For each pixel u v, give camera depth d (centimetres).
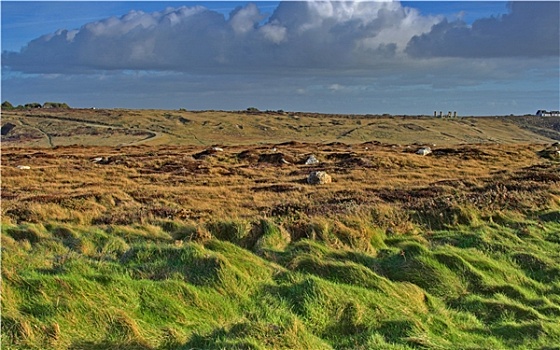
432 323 618
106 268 718
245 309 632
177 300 616
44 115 12725
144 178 2391
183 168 2797
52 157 3428
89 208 1384
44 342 509
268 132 12369
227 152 3706
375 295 668
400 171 2558
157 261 744
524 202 1239
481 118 17012
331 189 1786
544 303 708
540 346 570
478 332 618
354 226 990
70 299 573
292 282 707
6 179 2212
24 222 1163
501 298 715
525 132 14862
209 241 825
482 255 877
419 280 755
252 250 901
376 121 15088
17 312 547
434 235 1019
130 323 542
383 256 878
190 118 13350
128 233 994
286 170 2703
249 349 494
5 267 680
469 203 1180
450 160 3081
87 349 509
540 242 980
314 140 11225
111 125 11806
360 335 580
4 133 10675
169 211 1279
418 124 14662
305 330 564
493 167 2828
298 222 985
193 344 524
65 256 803
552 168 2258
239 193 1730
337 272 738
